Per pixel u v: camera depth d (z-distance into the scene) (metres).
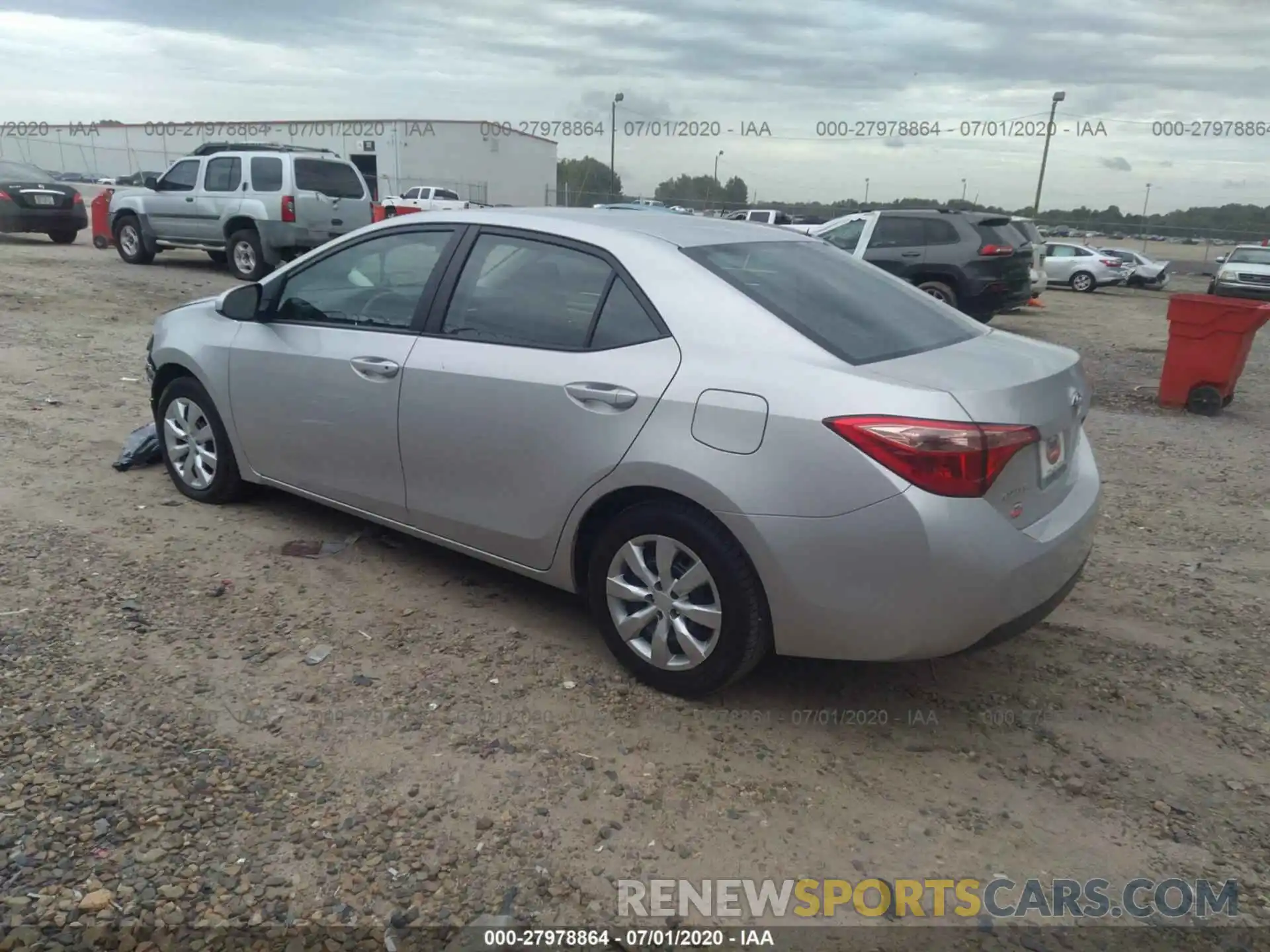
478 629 4.07
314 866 2.68
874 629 3.10
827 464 3.06
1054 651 4.12
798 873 2.76
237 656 3.74
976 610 3.06
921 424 2.98
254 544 4.82
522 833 2.85
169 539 4.82
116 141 42.66
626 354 3.52
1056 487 3.46
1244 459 7.45
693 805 3.02
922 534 2.97
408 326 4.19
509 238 4.02
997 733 3.49
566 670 3.77
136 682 3.51
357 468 4.42
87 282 14.19
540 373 3.68
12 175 19.66
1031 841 2.94
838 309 3.65
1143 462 7.26
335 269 4.56
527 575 3.96
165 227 16.64
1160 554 5.33
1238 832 3.02
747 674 3.58
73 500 5.29
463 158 41.56
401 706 3.46
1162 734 3.53
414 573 4.58
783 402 3.14
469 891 2.63
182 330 5.23
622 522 3.55
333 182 15.95
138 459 5.86
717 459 3.23
